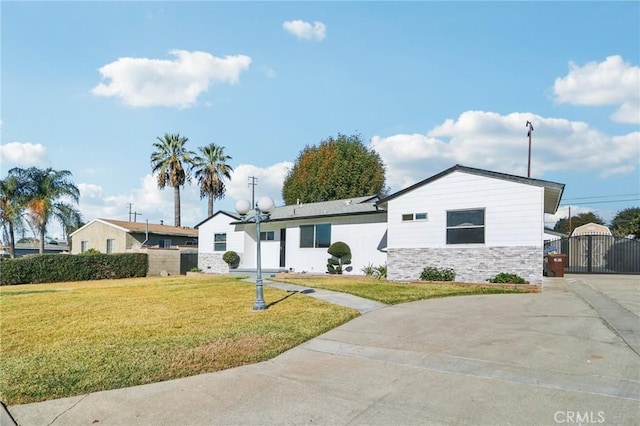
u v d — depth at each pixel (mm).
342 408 4328
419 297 11281
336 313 9156
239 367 5914
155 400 4773
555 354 5688
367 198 22938
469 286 13750
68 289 17188
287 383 5180
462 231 15242
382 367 5648
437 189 15906
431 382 4949
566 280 14984
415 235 16281
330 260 20422
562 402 4156
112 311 10328
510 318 8234
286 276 19688
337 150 38781
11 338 7730
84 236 36812
